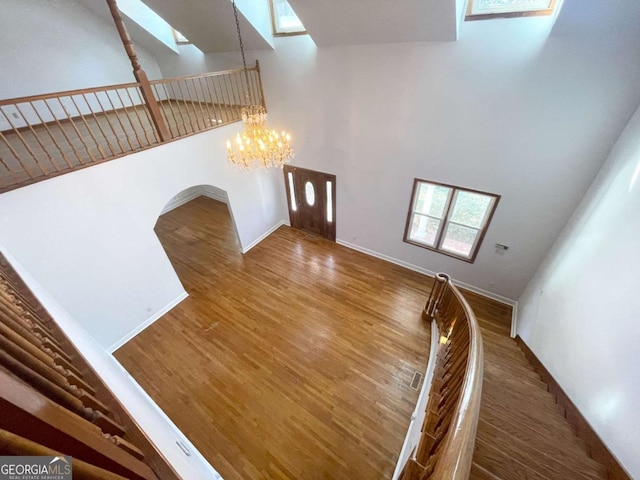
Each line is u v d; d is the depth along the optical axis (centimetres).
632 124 263
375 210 525
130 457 88
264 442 300
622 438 171
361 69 403
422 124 397
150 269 431
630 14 238
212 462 287
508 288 448
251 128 335
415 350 392
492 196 392
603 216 262
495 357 326
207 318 452
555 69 288
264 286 512
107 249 373
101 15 542
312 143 526
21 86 493
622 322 192
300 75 464
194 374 370
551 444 199
